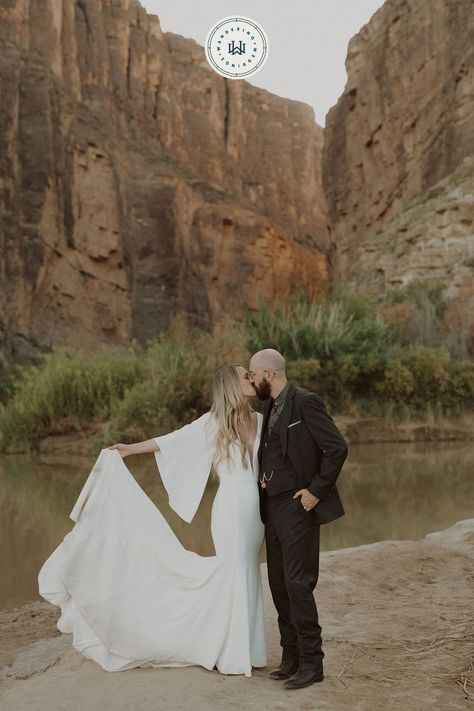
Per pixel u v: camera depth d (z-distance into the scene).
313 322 19.75
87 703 3.19
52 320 41.88
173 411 16.84
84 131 47.00
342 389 18.73
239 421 3.67
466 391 19.73
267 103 90.69
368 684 3.43
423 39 41.59
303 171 92.19
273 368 3.52
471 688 3.38
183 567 3.71
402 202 42.69
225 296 62.72
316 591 5.01
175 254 55.06
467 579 5.41
